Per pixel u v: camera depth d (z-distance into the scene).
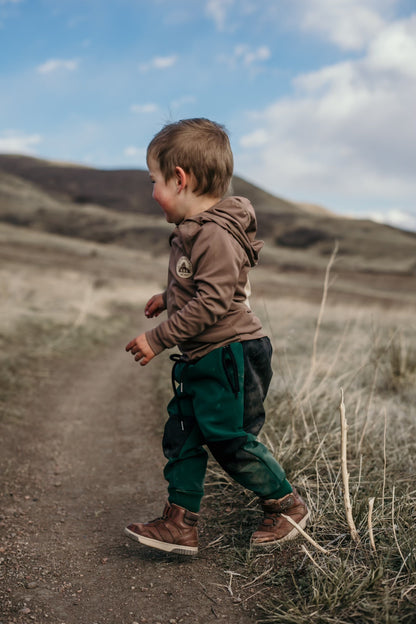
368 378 5.01
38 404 5.25
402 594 1.71
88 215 94.56
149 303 2.36
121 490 3.15
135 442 4.16
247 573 2.01
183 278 1.95
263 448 2.04
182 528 2.05
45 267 40.19
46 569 2.16
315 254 77.69
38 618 1.79
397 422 3.72
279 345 6.87
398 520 2.19
